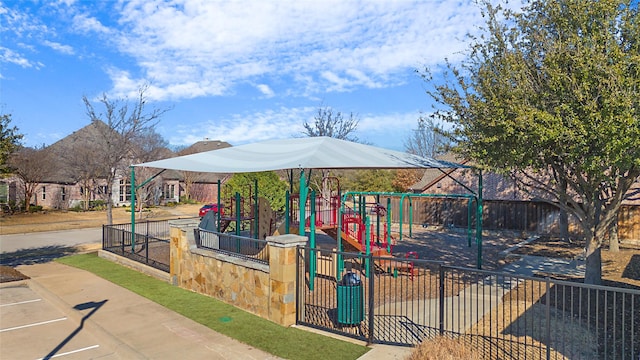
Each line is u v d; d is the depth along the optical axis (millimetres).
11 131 12469
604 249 14961
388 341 6375
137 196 31062
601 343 5988
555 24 7637
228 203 23422
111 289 10000
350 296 7027
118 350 6445
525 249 15414
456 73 9758
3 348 6613
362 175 37469
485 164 7891
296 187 27922
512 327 6855
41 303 9227
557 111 6516
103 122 21344
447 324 7180
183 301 8883
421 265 12773
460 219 22641
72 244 18719
